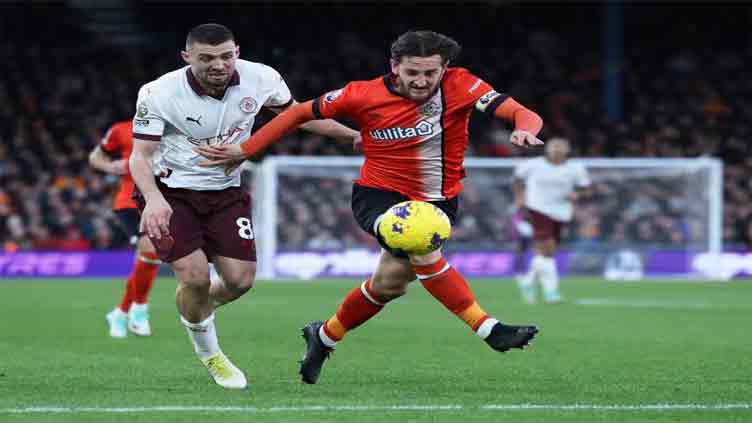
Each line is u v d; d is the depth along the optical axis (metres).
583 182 39.53
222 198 17.72
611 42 77.06
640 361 21.58
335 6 84.94
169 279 51.38
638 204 56.81
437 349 23.56
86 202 59.28
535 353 22.92
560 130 72.94
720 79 81.31
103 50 80.12
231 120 17.58
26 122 70.56
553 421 14.59
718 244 56.69
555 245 39.31
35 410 15.22
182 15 87.00
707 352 23.23
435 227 16.42
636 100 78.00
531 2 87.00
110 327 26.27
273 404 15.86
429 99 16.62
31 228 57.88
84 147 69.38
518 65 80.56
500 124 71.81
